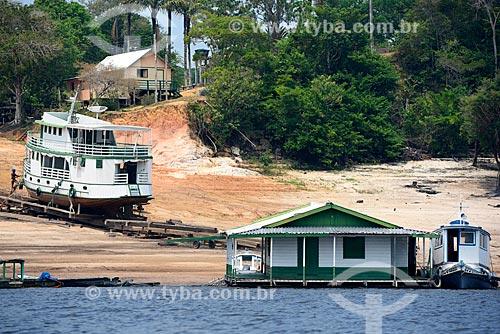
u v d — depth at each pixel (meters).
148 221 182.00
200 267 159.50
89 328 122.50
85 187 182.38
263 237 142.62
